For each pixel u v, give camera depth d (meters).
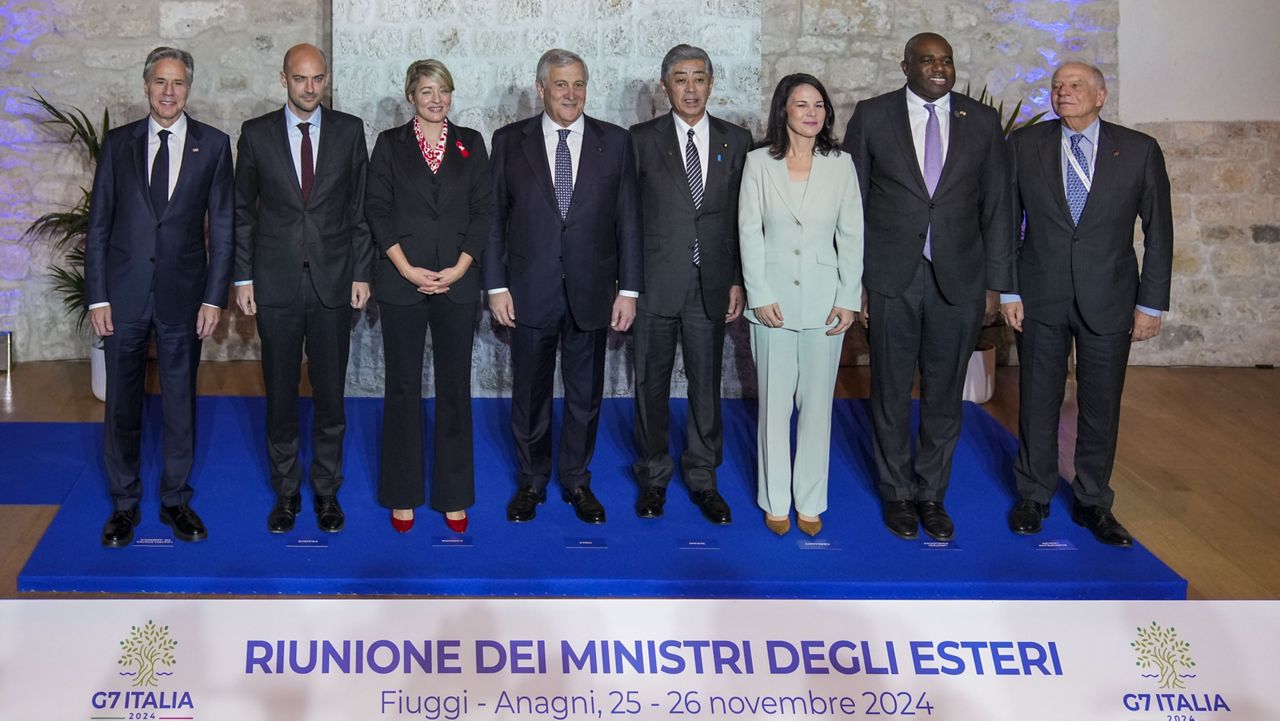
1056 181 3.71
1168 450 4.93
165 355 3.68
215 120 5.75
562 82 3.65
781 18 5.73
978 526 3.94
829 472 4.42
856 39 5.78
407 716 2.95
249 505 4.01
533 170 3.74
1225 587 3.63
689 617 3.09
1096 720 3.00
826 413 3.78
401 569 3.53
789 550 3.72
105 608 3.01
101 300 3.62
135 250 3.59
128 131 3.63
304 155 3.65
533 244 3.76
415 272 3.60
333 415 3.85
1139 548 3.79
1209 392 5.81
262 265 3.66
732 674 3.03
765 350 3.73
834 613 3.11
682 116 3.80
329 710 2.94
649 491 4.02
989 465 4.53
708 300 3.82
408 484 3.78
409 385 3.73
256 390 5.43
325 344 3.76
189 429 3.77
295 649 3.00
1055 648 3.09
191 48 5.70
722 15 4.98
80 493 4.08
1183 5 5.91
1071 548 3.78
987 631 3.10
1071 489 4.29
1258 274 6.19
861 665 3.05
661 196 3.80
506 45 4.95
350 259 3.77
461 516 3.82
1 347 5.76
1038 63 5.95
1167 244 3.72
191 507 3.97
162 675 2.95
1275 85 6.01
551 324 3.81
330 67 5.67
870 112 3.72
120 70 5.71
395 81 4.95
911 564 3.63
